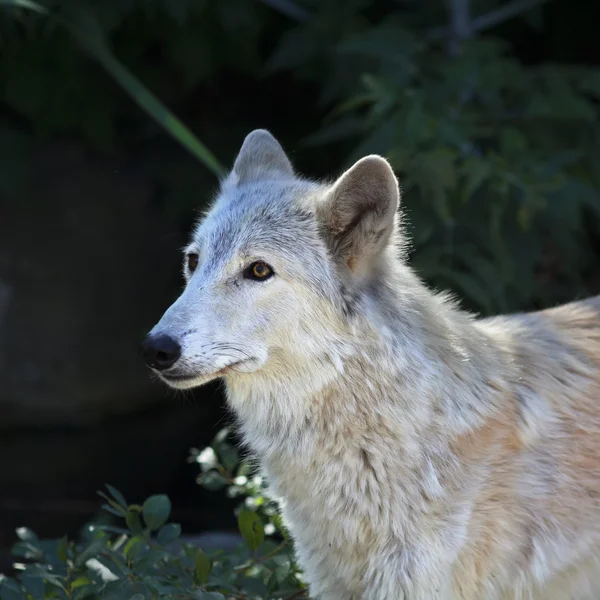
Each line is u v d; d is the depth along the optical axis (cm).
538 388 647
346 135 1338
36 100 1488
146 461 1520
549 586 630
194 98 1623
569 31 1505
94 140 1536
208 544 954
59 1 1266
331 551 644
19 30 1430
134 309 1551
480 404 623
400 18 1344
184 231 1591
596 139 1209
